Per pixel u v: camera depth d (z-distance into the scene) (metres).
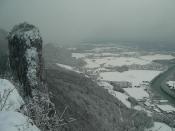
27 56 14.31
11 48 15.37
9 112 4.61
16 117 4.47
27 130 4.35
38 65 14.69
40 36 15.59
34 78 13.87
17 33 15.17
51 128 5.71
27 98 12.29
